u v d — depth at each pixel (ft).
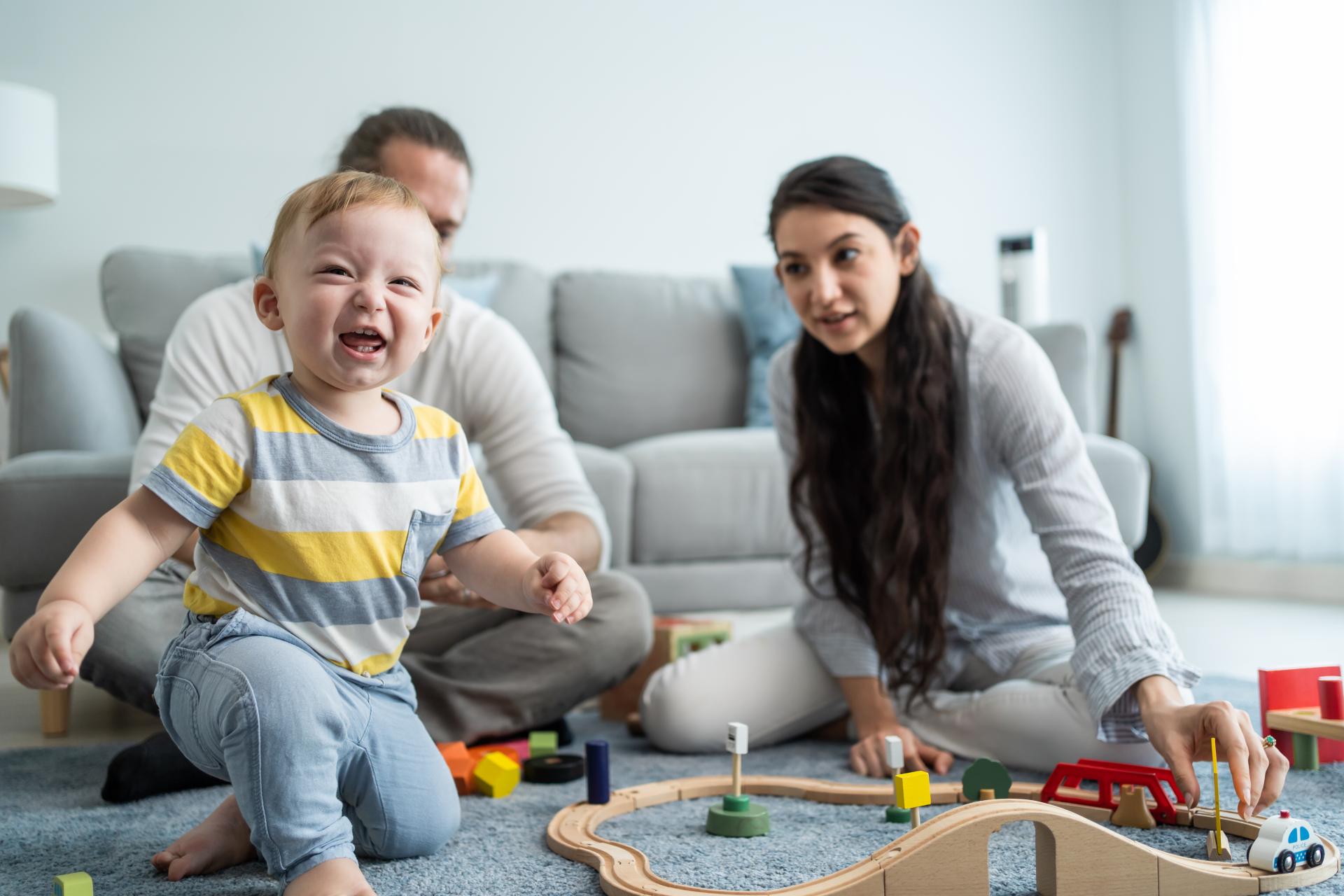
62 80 9.40
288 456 2.74
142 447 4.38
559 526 4.48
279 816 2.55
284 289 2.79
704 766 4.28
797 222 4.29
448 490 2.99
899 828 3.33
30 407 6.24
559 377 9.49
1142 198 11.83
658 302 9.69
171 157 9.66
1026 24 12.17
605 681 4.71
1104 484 8.25
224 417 2.72
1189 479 11.20
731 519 8.32
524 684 4.58
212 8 9.75
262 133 9.88
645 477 8.13
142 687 4.23
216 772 2.85
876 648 4.46
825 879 2.51
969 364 4.38
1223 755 3.07
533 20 10.67
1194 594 10.48
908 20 11.83
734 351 9.68
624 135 10.95
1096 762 3.38
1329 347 9.53
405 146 4.52
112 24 9.51
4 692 6.13
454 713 4.49
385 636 2.92
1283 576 10.07
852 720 4.82
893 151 11.77
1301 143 9.65
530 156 10.66
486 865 3.01
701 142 11.19
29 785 4.03
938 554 4.34
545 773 4.05
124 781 3.75
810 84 11.54
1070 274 12.17
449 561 3.15
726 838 3.24
